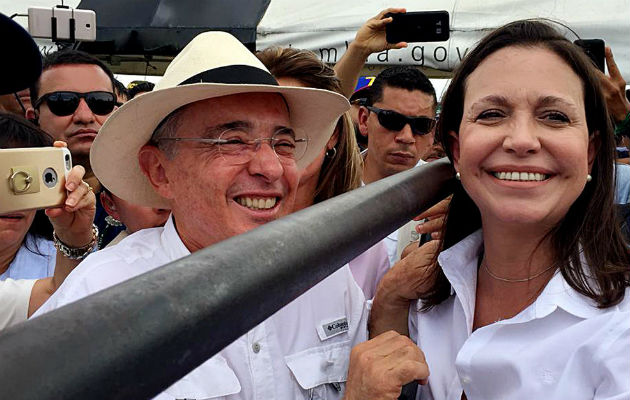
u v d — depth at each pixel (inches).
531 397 49.3
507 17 201.2
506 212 48.4
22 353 15.3
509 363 50.7
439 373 60.4
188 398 54.2
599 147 52.0
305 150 71.1
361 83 219.1
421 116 128.3
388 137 129.0
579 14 193.6
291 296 25.0
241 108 56.2
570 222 52.2
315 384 62.2
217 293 20.1
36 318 16.8
